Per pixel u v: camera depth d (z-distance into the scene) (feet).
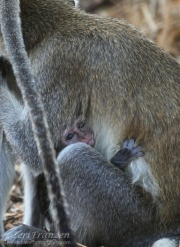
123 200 43.60
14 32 41.91
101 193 43.45
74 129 45.21
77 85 45.01
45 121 38.04
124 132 44.52
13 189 56.24
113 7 85.87
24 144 44.96
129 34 46.80
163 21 79.87
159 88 44.96
